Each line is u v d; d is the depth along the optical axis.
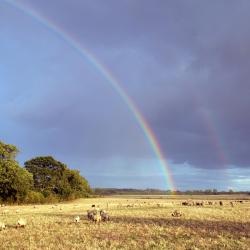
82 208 63.09
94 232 27.91
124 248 21.30
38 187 112.50
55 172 115.00
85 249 21.14
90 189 143.38
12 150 91.75
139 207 63.25
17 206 77.06
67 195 115.06
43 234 27.27
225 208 57.84
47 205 81.81
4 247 22.00
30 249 21.19
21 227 31.70
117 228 30.14
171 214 43.47
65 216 43.44
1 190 88.94
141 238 24.92
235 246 21.89
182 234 26.75
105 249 20.97
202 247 21.64
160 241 23.31
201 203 73.62
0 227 31.11
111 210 53.31
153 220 36.75
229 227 31.00
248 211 50.12
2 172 87.88
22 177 90.56
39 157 115.25
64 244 22.84
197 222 34.91
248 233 27.09
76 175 126.56
